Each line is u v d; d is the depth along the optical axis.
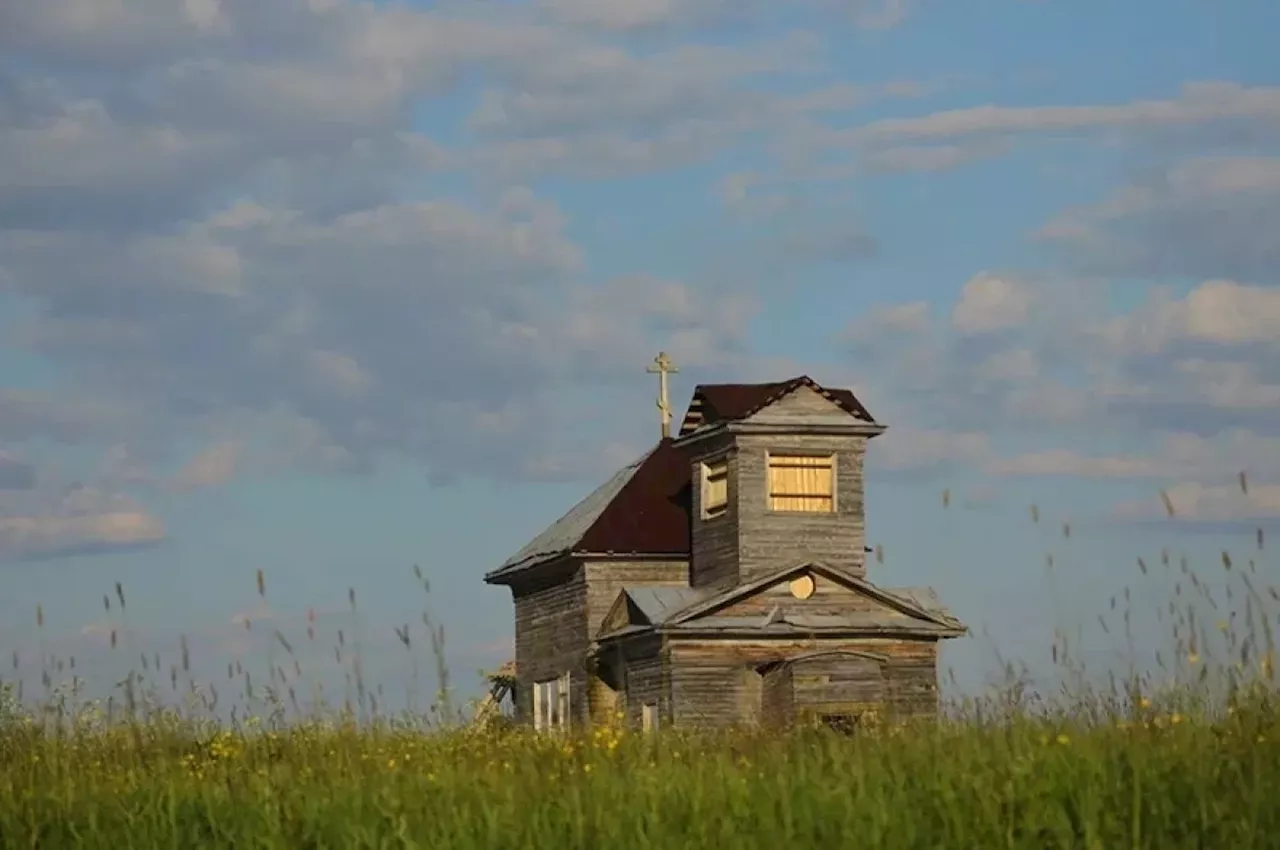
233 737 29.95
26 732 29.88
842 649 55.09
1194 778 18.59
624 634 57.72
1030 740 21.64
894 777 20.72
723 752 26.17
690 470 63.88
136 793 24.38
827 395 57.72
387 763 26.17
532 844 19.86
